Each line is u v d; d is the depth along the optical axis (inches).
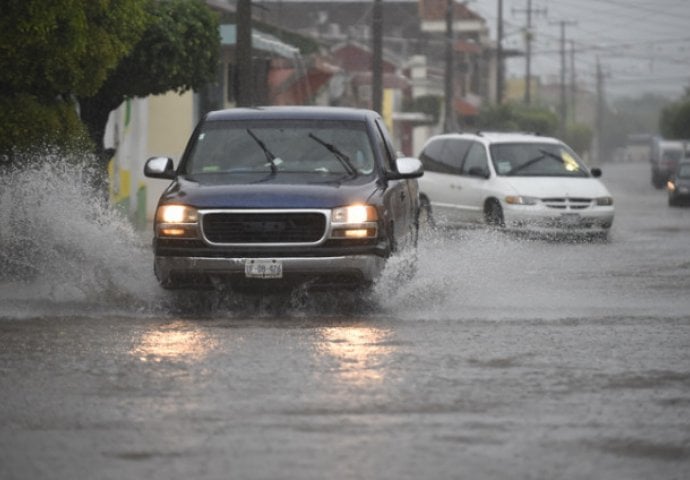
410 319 1031.0
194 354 850.1
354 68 5728.3
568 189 2026.3
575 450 596.4
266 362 820.6
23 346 880.3
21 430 633.0
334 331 959.6
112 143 2155.5
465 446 601.3
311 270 1030.4
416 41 7160.4
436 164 2224.4
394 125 5649.6
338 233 1034.7
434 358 840.9
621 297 1210.6
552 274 1417.3
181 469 559.2
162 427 637.3
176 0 1716.3
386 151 1192.2
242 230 1033.5
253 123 1162.6
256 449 593.6
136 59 1643.7
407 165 1131.3
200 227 1034.7
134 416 662.5
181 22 1681.8
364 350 870.4
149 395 716.0
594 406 692.1
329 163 1130.7
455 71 7317.9
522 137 2156.7
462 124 6796.3
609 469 565.0
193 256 1036.5
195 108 2709.2
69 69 1309.1
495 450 594.6
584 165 2140.7
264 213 1031.0
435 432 628.7
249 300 1111.0
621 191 4803.2
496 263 1487.5
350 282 1042.7
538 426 642.8
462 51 7342.5
